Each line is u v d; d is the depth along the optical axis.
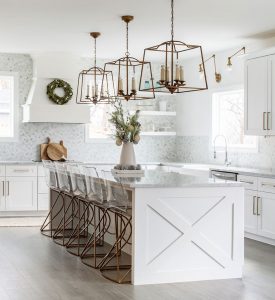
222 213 5.28
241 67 8.55
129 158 6.32
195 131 9.89
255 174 7.11
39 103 9.29
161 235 5.08
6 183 9.05
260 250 6.61
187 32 7.52
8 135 9.74
